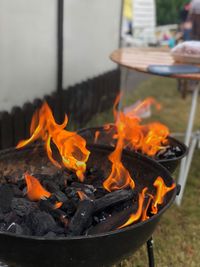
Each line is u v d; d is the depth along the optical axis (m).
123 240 1.12
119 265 1.79
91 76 3.79
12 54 2.41
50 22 2.79
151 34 9.38
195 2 5.00
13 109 2.49
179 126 3.81
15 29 2.39
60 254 1.09
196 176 2.74
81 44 3.42
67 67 3.22
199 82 2.24
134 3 9.22
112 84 4.32
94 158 1.75
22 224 1.28
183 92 4.81
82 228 1.27
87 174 1.69
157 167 1.53
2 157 1.58
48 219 1.27
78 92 3.38
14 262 1.16
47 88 2.94
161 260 1.87
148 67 2.08
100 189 1.55
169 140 2.12
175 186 1.36
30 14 2.53
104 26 3.91
